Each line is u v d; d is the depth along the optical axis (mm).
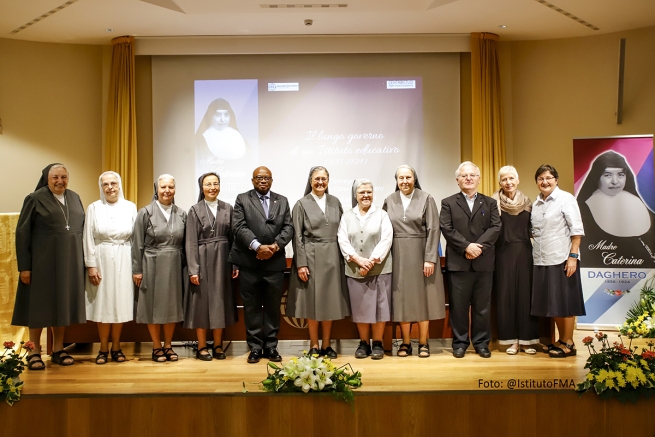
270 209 4336
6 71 6137
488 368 3996
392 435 3377
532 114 6504
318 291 4270
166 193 4395
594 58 6316
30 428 3396
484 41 6301
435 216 4414
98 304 4297
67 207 4324
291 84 6504
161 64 6477
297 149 6492
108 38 6277
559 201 4387
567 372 3873
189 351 4699
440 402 3379
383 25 6055
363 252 4309
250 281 4270
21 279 4203
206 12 5613
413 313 4309
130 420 3383
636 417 3377
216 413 3379
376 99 6496
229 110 6496
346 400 3357
